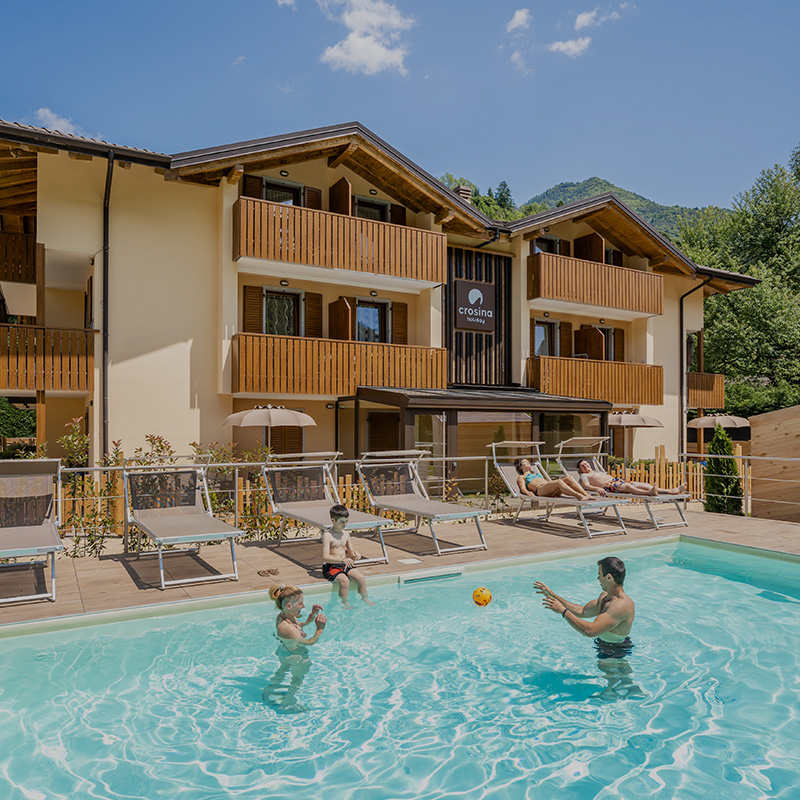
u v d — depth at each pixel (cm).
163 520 746
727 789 353
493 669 510
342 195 1628
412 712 444
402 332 1828
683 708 448
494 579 742
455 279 1892
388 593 685
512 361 1988
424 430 1519
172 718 430
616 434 2248
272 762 380
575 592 700
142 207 1434
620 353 2297
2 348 1264
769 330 3162
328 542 683
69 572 716
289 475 874
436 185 1708
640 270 2155
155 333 1439
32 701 447
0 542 599
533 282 1948
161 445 1281
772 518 1188
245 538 927
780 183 3825
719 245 3916
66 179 1357
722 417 2038
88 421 1505
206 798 344
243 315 1588
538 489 1055
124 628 569
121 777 361
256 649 539
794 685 484
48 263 1473
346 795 348
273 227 1484
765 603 674
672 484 1552
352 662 522
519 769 373
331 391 1558
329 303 1706
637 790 352
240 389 1451
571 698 464
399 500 917
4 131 1198
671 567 820
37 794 344
